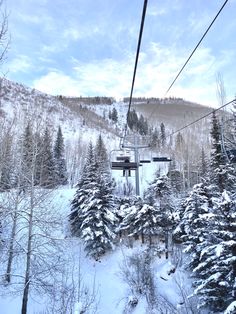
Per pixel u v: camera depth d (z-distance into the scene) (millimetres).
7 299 18000
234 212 11219
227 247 10875
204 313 14336
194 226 18141
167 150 84625
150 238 24562
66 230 28625
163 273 19797
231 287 11094
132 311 17469
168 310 16109
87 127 120000
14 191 19266
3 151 17875
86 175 31656
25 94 124875
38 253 16875
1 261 18891
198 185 20719
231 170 21922
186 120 157125
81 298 18109
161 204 25203
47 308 16406
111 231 25078
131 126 114375
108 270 22562
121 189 44375
